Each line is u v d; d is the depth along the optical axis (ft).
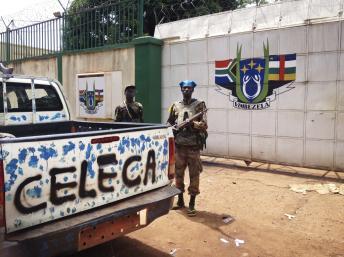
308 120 21.71
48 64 36.01
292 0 22.40
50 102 15.26
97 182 9.16
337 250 11.97
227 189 18.83
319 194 17.74
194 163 14.94
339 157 20.88
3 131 13.51
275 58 22.59
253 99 23.70
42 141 7.97
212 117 25.80
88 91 31.96
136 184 10.32
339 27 20.27
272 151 23.25
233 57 24.36
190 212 14.96
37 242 7.67
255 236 13.08
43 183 8.01
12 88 13.99
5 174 7.38
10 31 40.14
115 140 9.59
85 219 8.61
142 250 11.97
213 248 12.12
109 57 30.12
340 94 20.54
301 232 13.44
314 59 21.21
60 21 34.45
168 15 39.42
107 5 30.25
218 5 47.21
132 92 19.57
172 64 27.50
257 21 23.58
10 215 7.51
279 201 16.85
